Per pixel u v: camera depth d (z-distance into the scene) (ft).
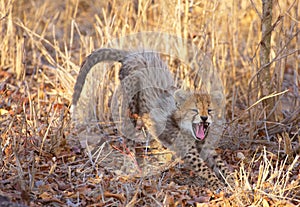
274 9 41.63
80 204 27.76
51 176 30.40
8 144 31.99
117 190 29.19
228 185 30.12
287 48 36.81
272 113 36.96
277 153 34.73
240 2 45.88
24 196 26.68
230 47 42.19
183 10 41.75
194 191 30.32
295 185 29.35
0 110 37.42
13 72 44.45
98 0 55.26
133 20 46.34
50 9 55.36
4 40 45.32
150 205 27.73
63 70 40.83
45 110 38.50
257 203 28.07
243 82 43.42
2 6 44.70
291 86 44.01
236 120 35.99
